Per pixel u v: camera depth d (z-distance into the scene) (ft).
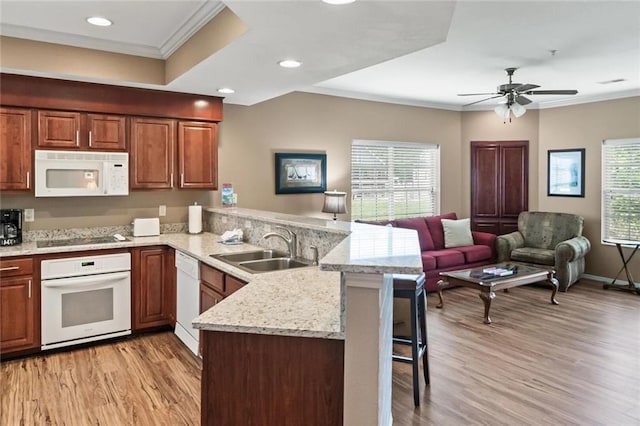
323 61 10.17
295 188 17.99
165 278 13.39
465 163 23.65
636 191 19.80
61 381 10.16
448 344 12.75
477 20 10.94
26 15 10.06
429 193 23.04
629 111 19.77
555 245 20.81
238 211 14.25
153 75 12.79
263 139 17.19
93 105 12.69
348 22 7.66
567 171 22.00
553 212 22.04
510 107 16.40
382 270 4.97
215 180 15.05
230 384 5.63
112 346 12.32
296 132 18.11
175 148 14.26
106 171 12.96
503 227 23.36
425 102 22.31
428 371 10.12
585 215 21.45
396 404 9.31
